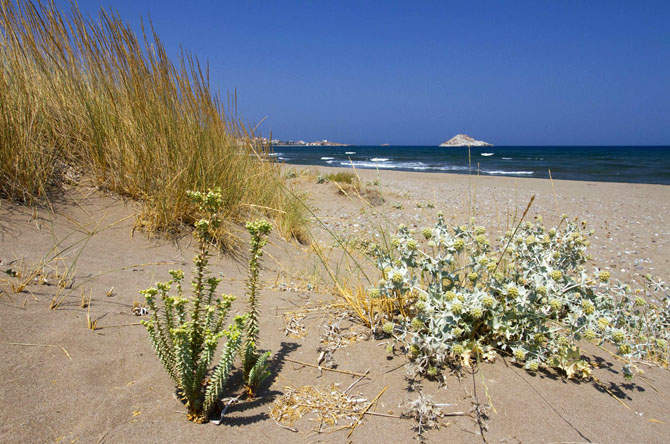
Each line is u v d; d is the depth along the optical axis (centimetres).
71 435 140
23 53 363
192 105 426
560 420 175
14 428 136
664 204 1152
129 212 368
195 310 168
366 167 2984
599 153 6719
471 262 224
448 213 901
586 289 232
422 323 208
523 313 217
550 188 1532
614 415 182
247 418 164
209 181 411
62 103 395
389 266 239
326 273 367
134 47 387
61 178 370
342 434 160
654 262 580
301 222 539
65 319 202
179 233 366
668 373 230
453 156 5391
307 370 202
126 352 189
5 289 212
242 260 366
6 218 292
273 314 259
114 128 400
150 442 143
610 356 246
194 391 158
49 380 161
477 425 169
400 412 175
